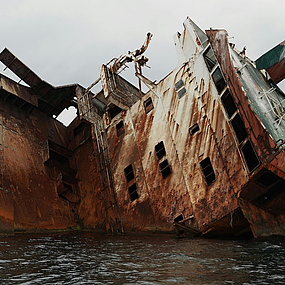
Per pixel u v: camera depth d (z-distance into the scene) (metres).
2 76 19.89
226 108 13.53
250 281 5.89
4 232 15.40
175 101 16.78
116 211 18.20
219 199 13.31
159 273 6.93
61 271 7.39
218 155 13.71
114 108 22.36
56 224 19.28
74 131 24.31
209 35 14.59
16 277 6.77
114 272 7.20
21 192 17.94
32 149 20.44
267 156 10.90
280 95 16.77
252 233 13.17
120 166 18.91
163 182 16.20
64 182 21.62
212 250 9.73
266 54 18.61
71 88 22.31
